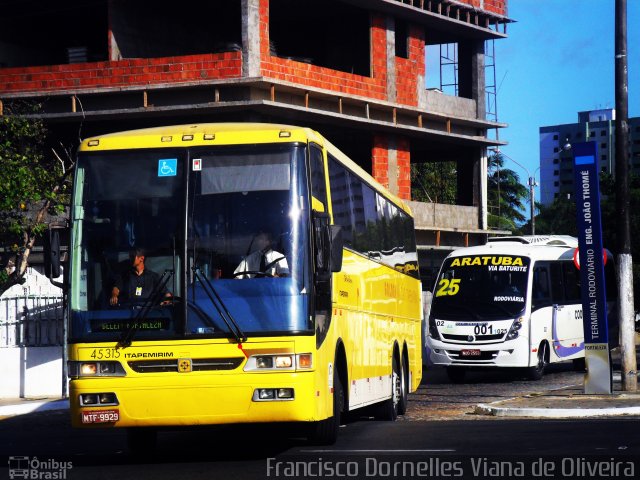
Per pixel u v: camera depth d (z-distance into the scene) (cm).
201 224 1347
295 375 1301
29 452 1595
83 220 1367
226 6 4447
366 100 4425
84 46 4350
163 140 1380
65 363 2655
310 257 1340
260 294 1320
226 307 1315
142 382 1309
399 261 2225
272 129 1380
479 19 5169
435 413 2108
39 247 4034
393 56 4688
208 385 1298
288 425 1477
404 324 2256
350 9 4594
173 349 1312
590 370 2188
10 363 2747
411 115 4791
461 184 5347
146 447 1495
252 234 1341
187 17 4550
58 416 2344
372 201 1939
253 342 1305
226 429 1862
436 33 5134
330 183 1543
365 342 1759
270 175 1359
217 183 1359
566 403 2014
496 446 1397
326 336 1393
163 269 1337
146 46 4341
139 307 1327
